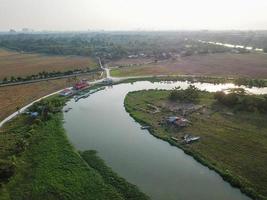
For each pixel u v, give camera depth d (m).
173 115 86.00
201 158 60.25
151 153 63.47
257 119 81.00
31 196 48.19
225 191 49.53
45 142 68.00
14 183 51.56
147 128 77.44
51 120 82.62
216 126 77.06
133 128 78.12
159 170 56.22
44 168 56.34
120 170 56.19
